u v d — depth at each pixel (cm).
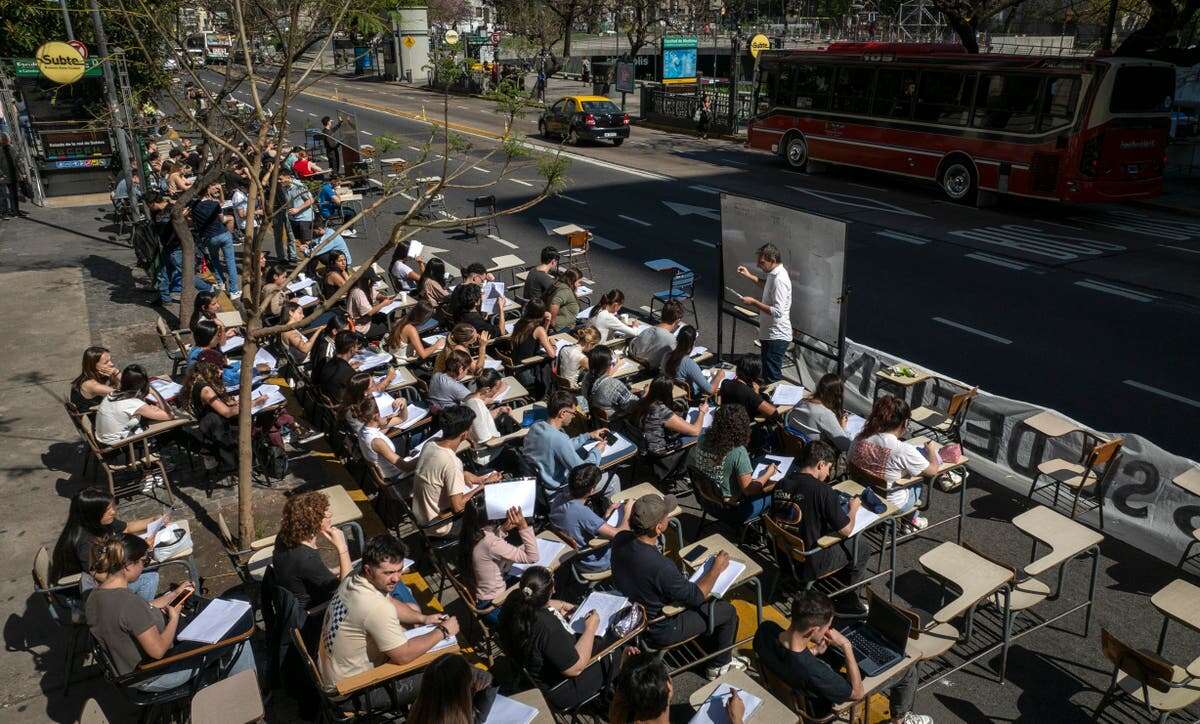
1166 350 1227
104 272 1628
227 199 1886
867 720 530
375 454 759
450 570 668
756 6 5934
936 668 625
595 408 866
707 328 1352
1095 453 743
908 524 784
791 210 973
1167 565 745
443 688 432
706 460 716
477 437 805
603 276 1622
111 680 523
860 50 2412
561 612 579
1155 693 549
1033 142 2000
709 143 3375
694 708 503
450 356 862
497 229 1978
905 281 1558
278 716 580
